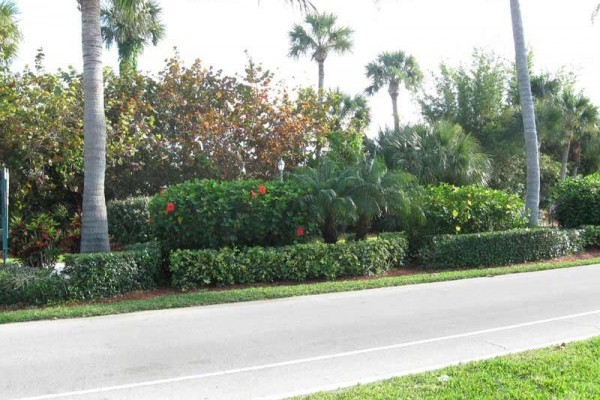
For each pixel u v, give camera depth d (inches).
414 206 506.6
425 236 530.6
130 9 471.2
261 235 447.5
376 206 484.7
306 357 239.5
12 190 594.6
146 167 707.4
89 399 191.9
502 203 570.9
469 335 273.7
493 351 242.8
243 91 736.3
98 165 415.8
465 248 521.0
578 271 499.8
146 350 253.3
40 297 358.6
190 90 728.3
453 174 771.4
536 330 281.6
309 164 702.5
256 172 712.4
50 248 434.9
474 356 235.5
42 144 584.7
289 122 722.8
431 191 549.0
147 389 201.0
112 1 462.6
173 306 351.9
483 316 317.7
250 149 726.5
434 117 1197.1
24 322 313.6
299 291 394.3
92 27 419.8
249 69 741.9
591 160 1370.6
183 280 402.0
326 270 450.6
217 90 738.2
